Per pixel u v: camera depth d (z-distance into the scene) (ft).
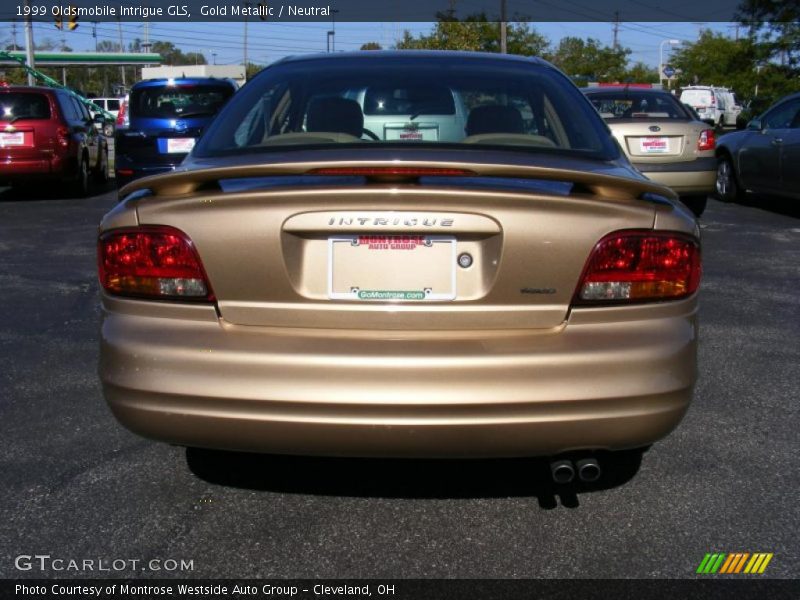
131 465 11.44
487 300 8.48
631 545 9.50
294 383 8.33
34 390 14.29
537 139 10.91
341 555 9.32
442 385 8.27
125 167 36.19
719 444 12.14
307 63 12.52
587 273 8.52
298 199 8.40
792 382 14.69
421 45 110.63
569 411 8.38
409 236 8.46
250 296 8.59
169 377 8.52
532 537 9.68
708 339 17.26
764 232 30.19
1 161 39.34
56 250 27.20
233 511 10.24
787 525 9.91
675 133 31.19
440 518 10.09
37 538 9.61
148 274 8.76
